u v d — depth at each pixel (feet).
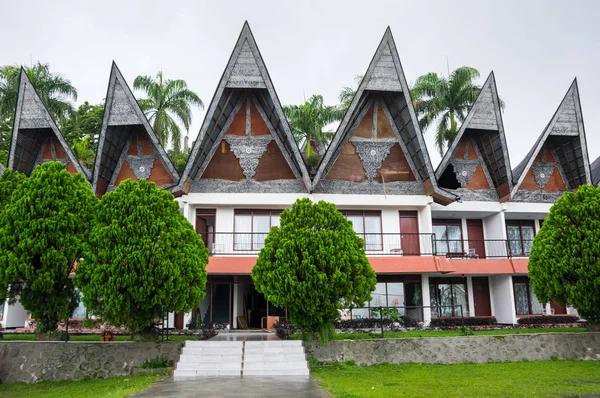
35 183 53.47
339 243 54.24
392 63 82.38
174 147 121.70
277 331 66.80
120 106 82.17
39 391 46.24
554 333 59.67
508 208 88.58
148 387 40.91
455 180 91.91
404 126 84.89
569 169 91.45
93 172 80.02
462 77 118.73
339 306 53.72
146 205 52.90
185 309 54.90
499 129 86.74
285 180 83.20
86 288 50.75
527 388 42.11
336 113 120.16
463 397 38.32
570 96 89.45
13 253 51.08
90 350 52.70
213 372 48.44
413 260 77.87
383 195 83.92
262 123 84.99
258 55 79.77
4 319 82.48
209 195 81.46
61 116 124.88
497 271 82.12
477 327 78.48
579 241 58.95
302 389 39.78
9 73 122.62
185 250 53.57
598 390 41.14
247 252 81.92
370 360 55.31
